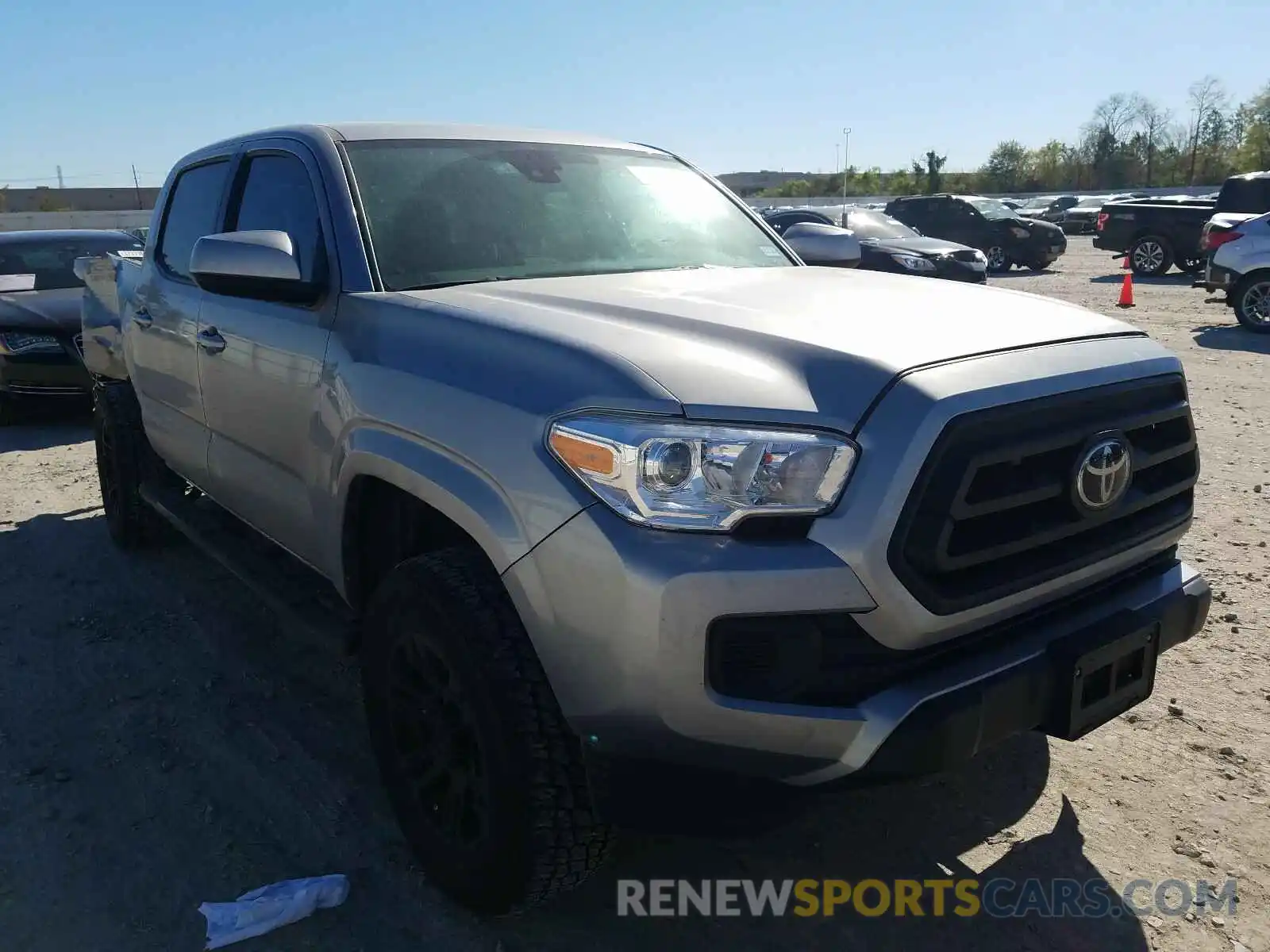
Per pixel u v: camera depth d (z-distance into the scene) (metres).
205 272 2.94
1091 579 2.42
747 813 2.10
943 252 15.95
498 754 2.25
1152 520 2.55
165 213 4.50
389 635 2.57
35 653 4.07
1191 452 2.68
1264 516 5.43
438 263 3.04
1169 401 2.57
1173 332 12.21
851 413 2.05
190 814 2.98
